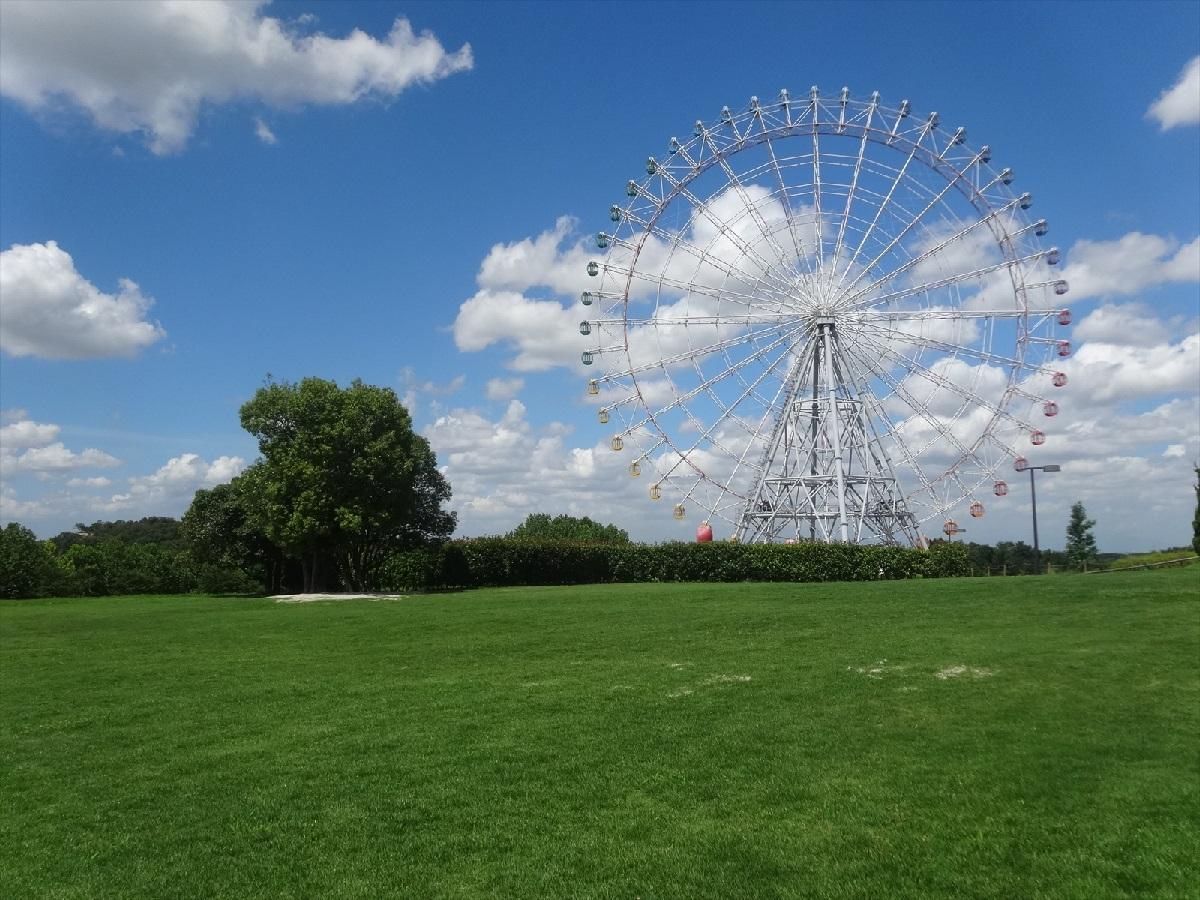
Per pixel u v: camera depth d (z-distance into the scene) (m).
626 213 58.91
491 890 9.94
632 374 58.41
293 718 18.56
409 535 66.31
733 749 14.80
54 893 10.29
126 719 19.12
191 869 10.83
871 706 17.42
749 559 57.78
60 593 78.75
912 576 55.97
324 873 10.57
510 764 14.50
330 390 59.00
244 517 73.00
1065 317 54.56
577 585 58.34
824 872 9.95
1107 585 35.62
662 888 9.76
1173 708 16.41
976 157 54.78
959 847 10.44
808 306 57.84
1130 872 9.55
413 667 24.53
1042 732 15.05
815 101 56.03
